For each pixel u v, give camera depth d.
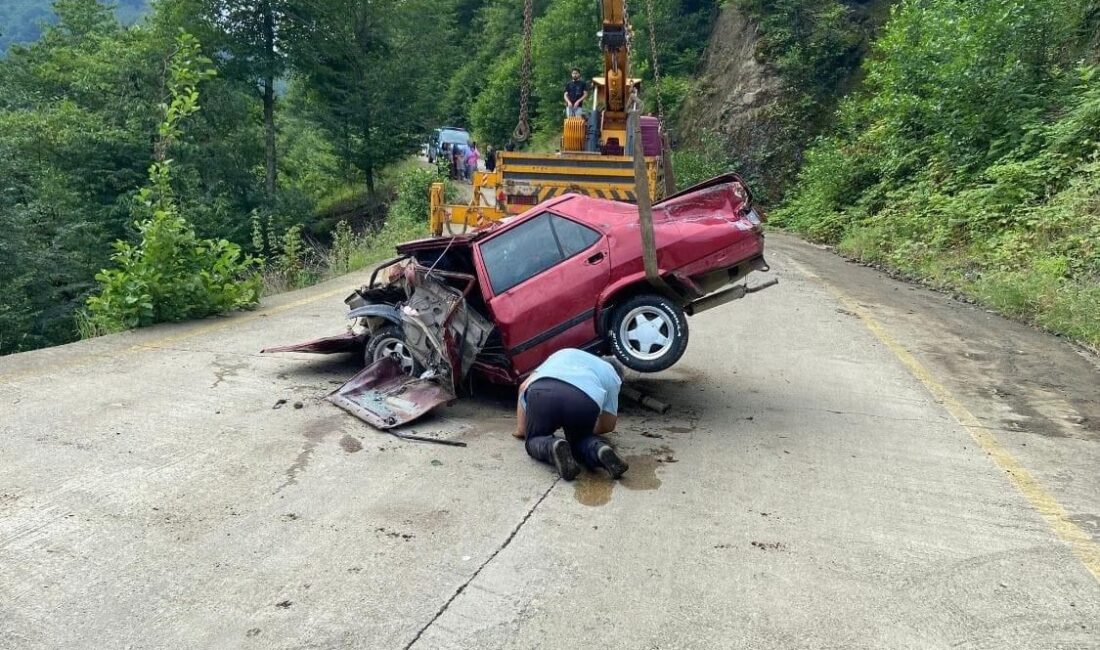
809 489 4.94
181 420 5.99
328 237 34.28
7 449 5.32
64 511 4.45
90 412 6.12
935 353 8.41
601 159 11.93
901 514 4.61
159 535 4.21
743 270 6.71
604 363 5.34
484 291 6.49
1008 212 13.72
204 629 3.41
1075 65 15.61
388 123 36.31
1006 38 15.68
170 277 9.65
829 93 27.70
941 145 17.08
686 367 7.82
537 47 42.25
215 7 30.58
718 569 3.96
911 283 13.43
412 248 7.02
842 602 3.68
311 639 3.36
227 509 4.53
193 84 10.88
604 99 14.78
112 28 42.06
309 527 4.34
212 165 29.95
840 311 10.57
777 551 4.15
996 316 10.53
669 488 4.94
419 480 5.00
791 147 27.44
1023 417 6.40
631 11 38.03
